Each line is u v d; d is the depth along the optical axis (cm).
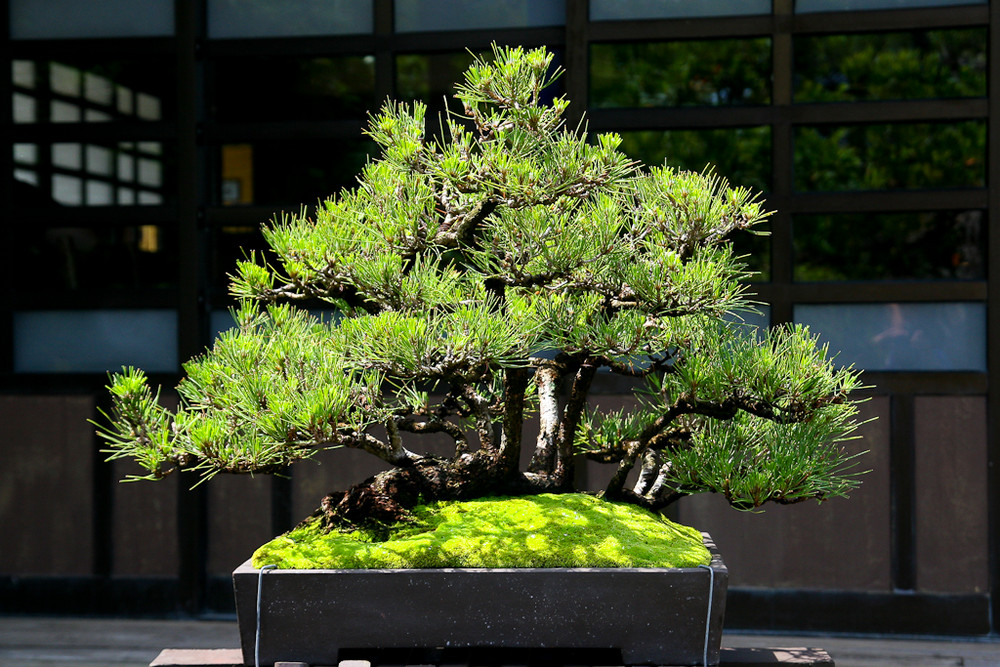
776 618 474
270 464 212
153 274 510
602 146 205
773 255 476
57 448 511
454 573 202
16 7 511
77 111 510
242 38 502
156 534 507
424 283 217
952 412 464
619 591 201
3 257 516
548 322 213
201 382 214
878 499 469
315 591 202
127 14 506
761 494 228
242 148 509
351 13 497
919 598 466
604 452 267
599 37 479
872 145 472
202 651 220
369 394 206
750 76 479
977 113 461
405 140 213
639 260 212
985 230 466
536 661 210
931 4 463
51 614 509
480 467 233
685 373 223
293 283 219
